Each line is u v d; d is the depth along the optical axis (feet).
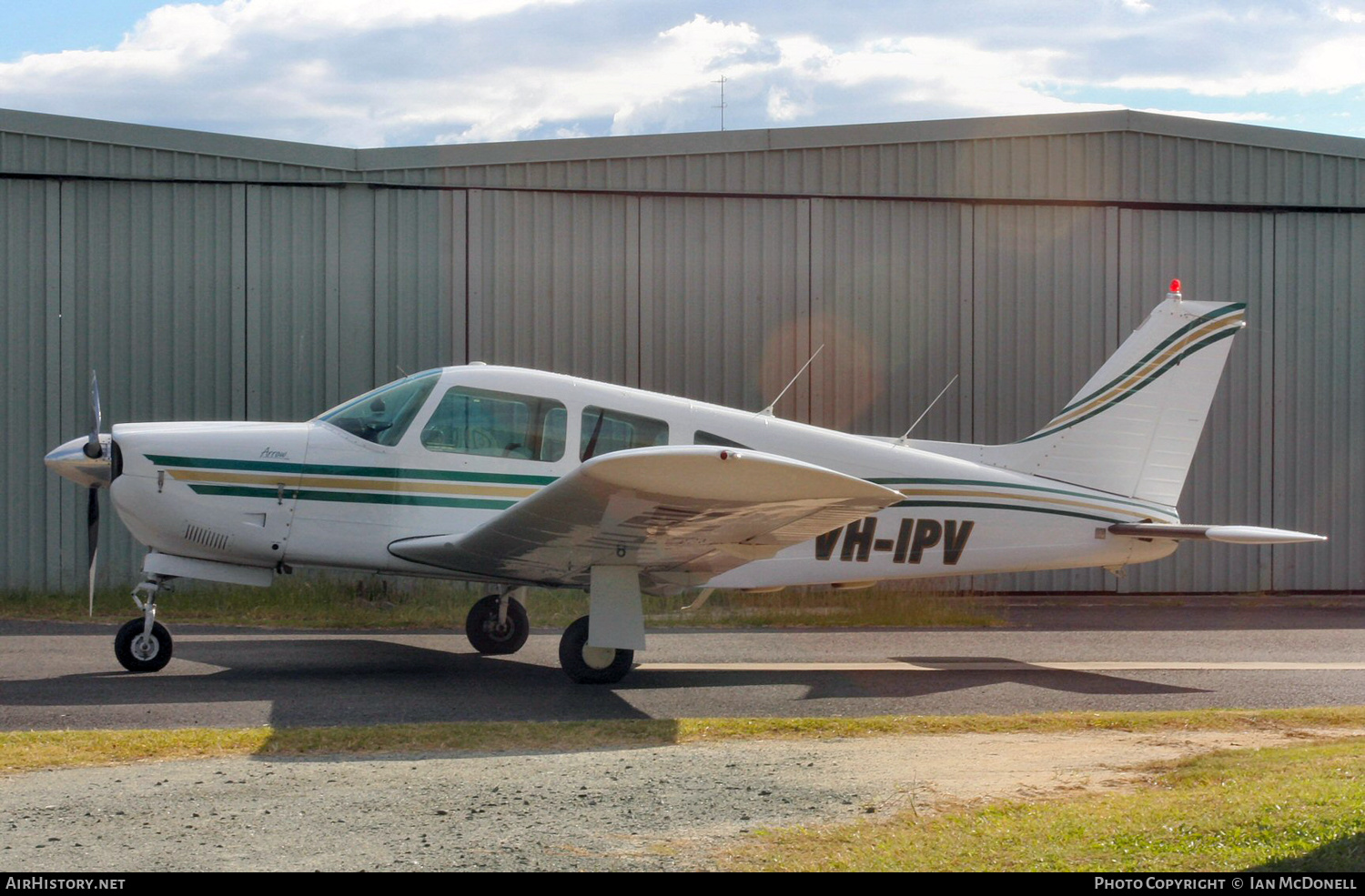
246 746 15.11
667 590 22.57
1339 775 12.89
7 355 34.24
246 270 35.27
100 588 34.19
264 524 21.49
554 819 12.02
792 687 20.97
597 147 36.60
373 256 35.86
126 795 12.72
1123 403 26.73
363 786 13.25
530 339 36.40
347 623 29.07
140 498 21.03
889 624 30.81
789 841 11.20
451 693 19.60
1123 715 18.10
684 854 10.85
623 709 18.58
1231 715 18.11
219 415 35.12
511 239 36.35
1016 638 28.63
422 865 10.51
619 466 16.48
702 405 23.80
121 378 34.71
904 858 10.59
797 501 17.84
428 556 21.04
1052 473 26.37
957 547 25.44
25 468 34.30
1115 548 26.35
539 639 26.99
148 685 19.75
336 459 21.84
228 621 29.04
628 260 36.76
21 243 34.37
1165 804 12.02
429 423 22.21
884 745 15.99
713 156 37.09
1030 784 13.51
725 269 37.11
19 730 15.83
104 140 34.60
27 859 10.58
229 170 35.22
